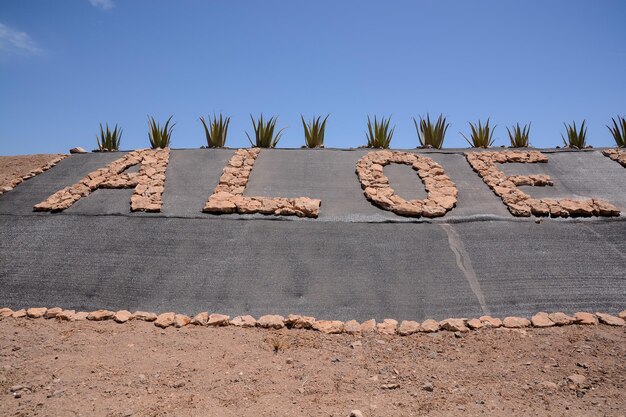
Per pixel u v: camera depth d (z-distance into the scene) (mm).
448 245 6594
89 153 10797
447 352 4398
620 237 6727
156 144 11227
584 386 3691
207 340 4660
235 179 8758
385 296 5539
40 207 7852
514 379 3859
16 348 4426
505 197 7945
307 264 6184
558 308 5230
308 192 8391
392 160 9664
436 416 3330
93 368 4062
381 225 7180
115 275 5996
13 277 6004
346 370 4074
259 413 3391
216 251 6500
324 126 11414
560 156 9914
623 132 11172
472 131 11781
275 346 4488
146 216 7500
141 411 3404
